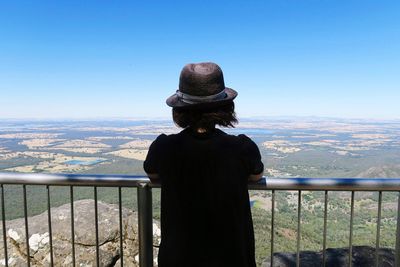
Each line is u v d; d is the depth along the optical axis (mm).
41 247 3834
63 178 2166
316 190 2027
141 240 2127
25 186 2244
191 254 1537
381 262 3123
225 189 1512
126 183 2117
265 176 2053
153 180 1746
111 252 3961
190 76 1496
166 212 1588
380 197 2041
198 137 1542
